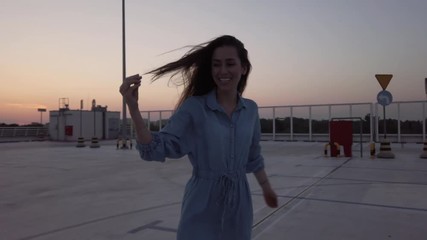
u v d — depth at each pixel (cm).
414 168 1244
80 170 1312
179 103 238
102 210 689
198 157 217
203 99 220
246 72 241
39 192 886
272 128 3325
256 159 256
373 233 525
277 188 877
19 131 3997
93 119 4003
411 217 608
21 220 622
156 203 744
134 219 618
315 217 609
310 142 3042
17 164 1531
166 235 530
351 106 2944
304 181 985
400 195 786
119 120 4234
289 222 580
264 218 602
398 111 2691
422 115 2617
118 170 1302
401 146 2367
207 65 227
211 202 214
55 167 1413
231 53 220
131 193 860
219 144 213
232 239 221
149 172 1241
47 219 627
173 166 1419
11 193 876
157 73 236
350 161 1495
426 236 511
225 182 215
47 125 4491
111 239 514
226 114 219
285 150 2183
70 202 766
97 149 2445
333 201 730
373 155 1617
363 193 810
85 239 517
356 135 2892
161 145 203
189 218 215
